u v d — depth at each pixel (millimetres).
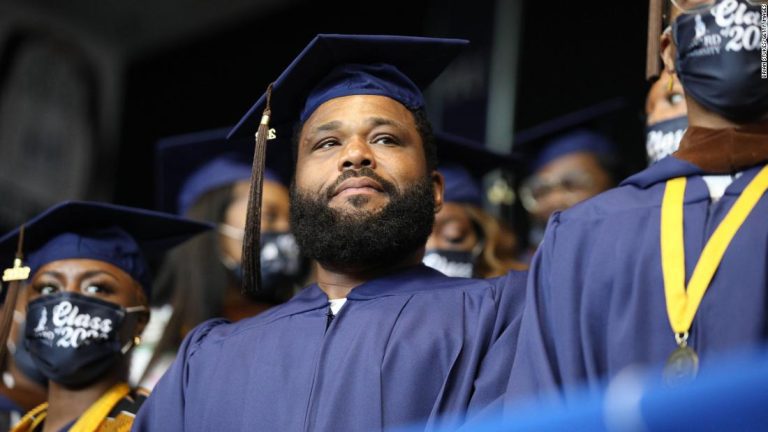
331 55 5504
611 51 11492
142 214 6578
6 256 6688
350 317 5070
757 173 4270
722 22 4352
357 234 5137
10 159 12398
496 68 11547
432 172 5551
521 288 5059
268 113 5520
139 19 13695
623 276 4238
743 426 3592
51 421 6191
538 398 4234
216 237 8234
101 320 6148
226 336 5352
